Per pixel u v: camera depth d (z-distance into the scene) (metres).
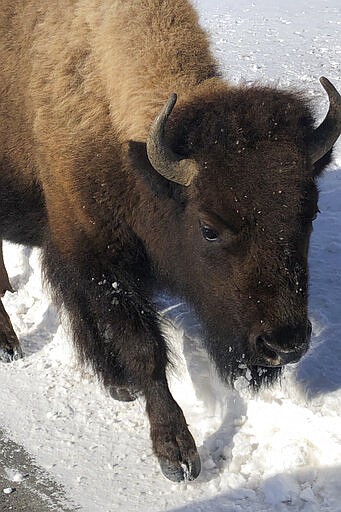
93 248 8.16
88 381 9.31
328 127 7.11
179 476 7.57
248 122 6.91
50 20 8.60
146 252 8.23
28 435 8.52
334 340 8.84
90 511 7.34
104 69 8.02
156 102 7.63
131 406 8.83
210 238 6.90
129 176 7.81
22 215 9.45
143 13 8.02
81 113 8.11
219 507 7.19
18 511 7.45
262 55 21.47
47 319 10.46
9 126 9.00
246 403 8.10
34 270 11.16
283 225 6.59
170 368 8.58
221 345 7.40
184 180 6.98
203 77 7.84
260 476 7.42
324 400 7.79
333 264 10.67
